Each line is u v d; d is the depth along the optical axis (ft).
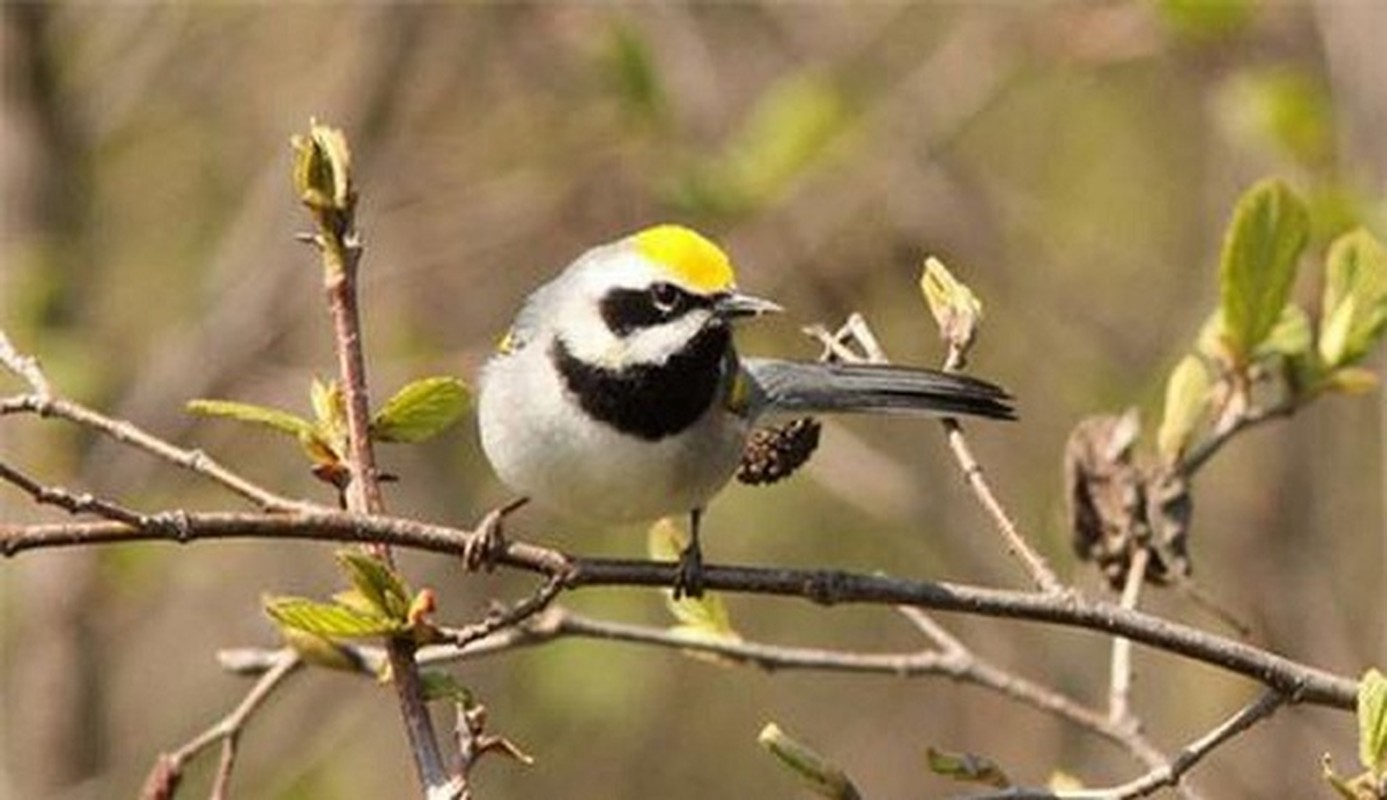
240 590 52.95
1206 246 48.44
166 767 23.71
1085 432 26.71
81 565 46.01
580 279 26.00
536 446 25.64
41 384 20.56
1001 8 48.75
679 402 25.36
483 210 52.42
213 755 51.39
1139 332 51.31
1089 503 26.55
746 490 54.29
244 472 50.06
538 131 51.60
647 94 46.60
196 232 55.36
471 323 52.80
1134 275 53.26
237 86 54.08
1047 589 22.84
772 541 55.01
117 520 19.74
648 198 49.16
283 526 20.27
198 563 51.52
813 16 51.96
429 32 51.13
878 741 54.90
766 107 45.93
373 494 20.77
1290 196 26.13
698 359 25.41
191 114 53.98
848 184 48.29
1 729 46.47
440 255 50.26
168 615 53.11
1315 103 41.22
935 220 49.67
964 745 50.06
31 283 46.14
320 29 52.49
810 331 26.61
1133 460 26.63
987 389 25.04
